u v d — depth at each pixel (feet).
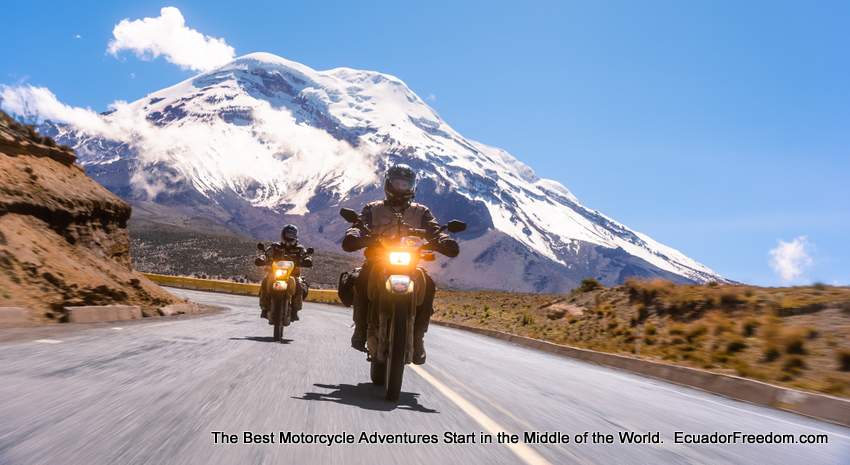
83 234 87.97
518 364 49.85
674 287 102.78
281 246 53.11
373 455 16.53
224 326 62.90
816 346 57.57
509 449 18.58
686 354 65.05
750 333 69.21
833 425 32.58
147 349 36.19
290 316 53.26
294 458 15.60
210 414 19.75
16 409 18.48
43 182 84.07
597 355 65.82
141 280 98.17
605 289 128.98
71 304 62.64
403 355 24.25
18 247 66.33
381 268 25.30
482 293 277.85
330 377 30.68
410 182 26.43
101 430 16.75
